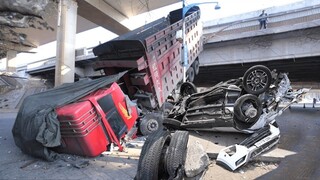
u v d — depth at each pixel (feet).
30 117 19.56
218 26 59.00
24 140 19.72
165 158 15.35
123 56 35.06
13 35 28.53
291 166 19.10
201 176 17.60
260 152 20.85
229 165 18.83
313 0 48.47
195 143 19.12
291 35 50.65
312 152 21.76
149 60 32.68
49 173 16.88
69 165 18.56
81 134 19.20
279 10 52.03
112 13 82.33
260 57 54.65
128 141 26.20
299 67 60.39
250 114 21.59
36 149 19.24
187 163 17.19
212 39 58.75
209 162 19.29
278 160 20.20
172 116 28.60
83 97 21.34
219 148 22.25
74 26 62.59
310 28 48.11
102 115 20.74
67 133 19.65
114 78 23.76
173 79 38.83
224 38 57.31
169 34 37.55
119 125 22.99
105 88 23.15
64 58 59.62
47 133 18.47
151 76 32.99
